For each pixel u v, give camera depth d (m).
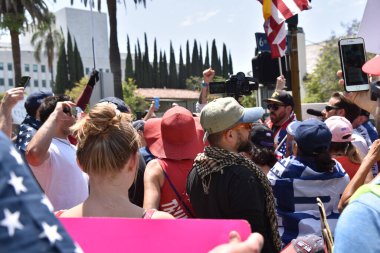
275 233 2.25
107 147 1.72
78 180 2.93
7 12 20.98
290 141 4.01
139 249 1.24
